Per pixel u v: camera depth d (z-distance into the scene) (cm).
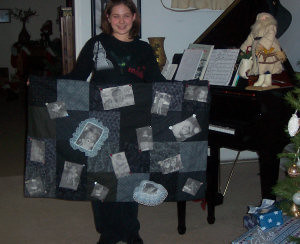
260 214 206
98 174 211
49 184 212
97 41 212
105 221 221
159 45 328
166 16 383
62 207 311
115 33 211
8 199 327
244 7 298
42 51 853
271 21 243
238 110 257
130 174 212
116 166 210
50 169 211
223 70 272
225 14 301
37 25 965
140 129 209
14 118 677
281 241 190
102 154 209
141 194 207
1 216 293
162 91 207
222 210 304
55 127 207
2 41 963
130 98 206
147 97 207
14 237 260
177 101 208
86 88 204
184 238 259
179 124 210
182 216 261
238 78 268
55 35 955
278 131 238
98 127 207
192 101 208
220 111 270
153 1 377
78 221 286
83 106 205
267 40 238
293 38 370
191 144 213
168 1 380
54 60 799
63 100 204
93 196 213
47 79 204
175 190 217
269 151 236
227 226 277
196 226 277
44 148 209
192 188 218
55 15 962
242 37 304
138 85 205
